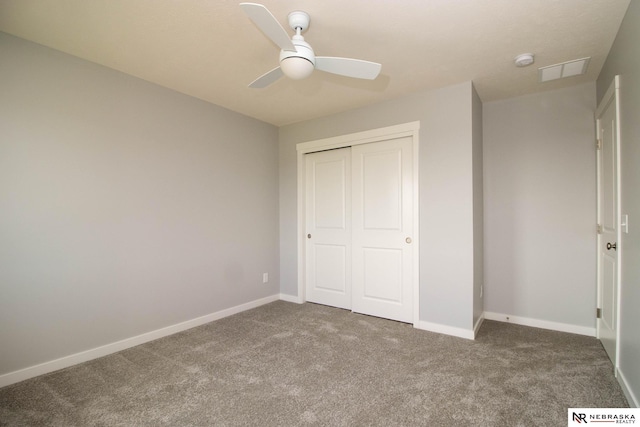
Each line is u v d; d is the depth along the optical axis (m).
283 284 4.21
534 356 2.45
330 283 3.89
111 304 2.57
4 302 2.07
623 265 2.01
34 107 2.19
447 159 2.94
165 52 2.34
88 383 2.10
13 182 2.10
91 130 2.46
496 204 3.33
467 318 2.83
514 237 3.24
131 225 2.71
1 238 2.05
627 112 1.91
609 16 1.92
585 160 2.92
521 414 1.74
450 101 2.92
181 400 1.91
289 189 4.14
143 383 2.10
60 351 2.30
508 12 1.87
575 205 2.96
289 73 1.85
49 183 2.25
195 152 3.21
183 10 1.85
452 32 2.08
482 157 3.37
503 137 3.29
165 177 2.95
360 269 3.56
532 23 1.98
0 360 2.05
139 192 2.76
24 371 2.14
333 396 1.94
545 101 3.09
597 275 2.82
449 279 2.92
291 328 3.11
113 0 1.76
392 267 3.34
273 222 4.14
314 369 2.27
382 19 1.94
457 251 2.88
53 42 2.19
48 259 2.25
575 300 2.96
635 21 1.71
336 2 1.78
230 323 3.26
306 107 3.49
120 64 2.52
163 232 2.93
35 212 2.19
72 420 1.73
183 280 3.09
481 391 1.97
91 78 2.47
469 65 2.54
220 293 3.44
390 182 3.35
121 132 2.64
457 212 2.88
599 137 2.74
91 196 2.46
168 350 2.61
